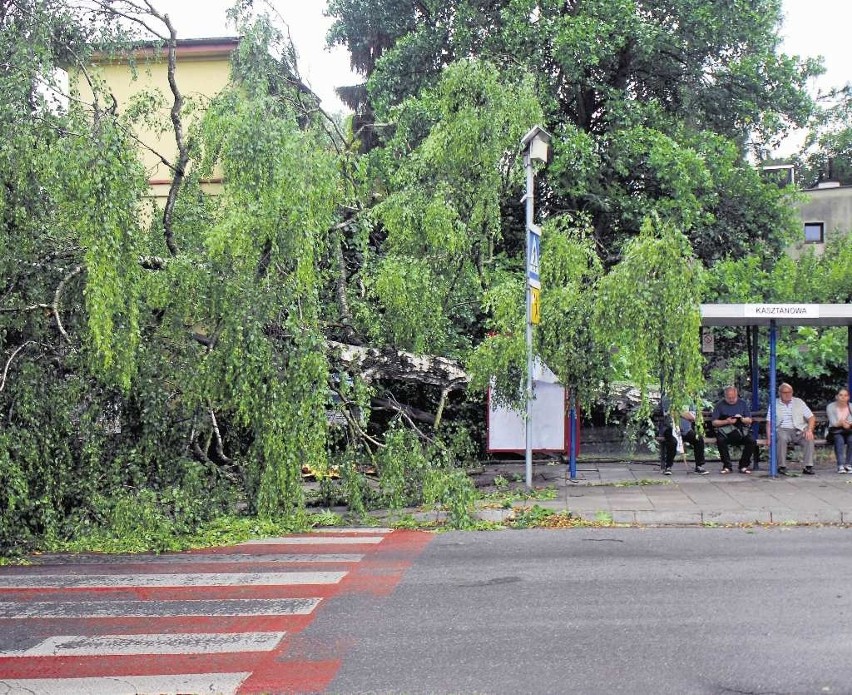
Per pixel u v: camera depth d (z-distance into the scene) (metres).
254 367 9.73
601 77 20.69
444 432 13.93
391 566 8.01
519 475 13.31
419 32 20.64
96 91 11.16
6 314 9.57
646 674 4.83
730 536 9.07
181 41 20.11
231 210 10.12
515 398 12.23
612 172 19.89
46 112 9.38
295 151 10.09
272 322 10.20
